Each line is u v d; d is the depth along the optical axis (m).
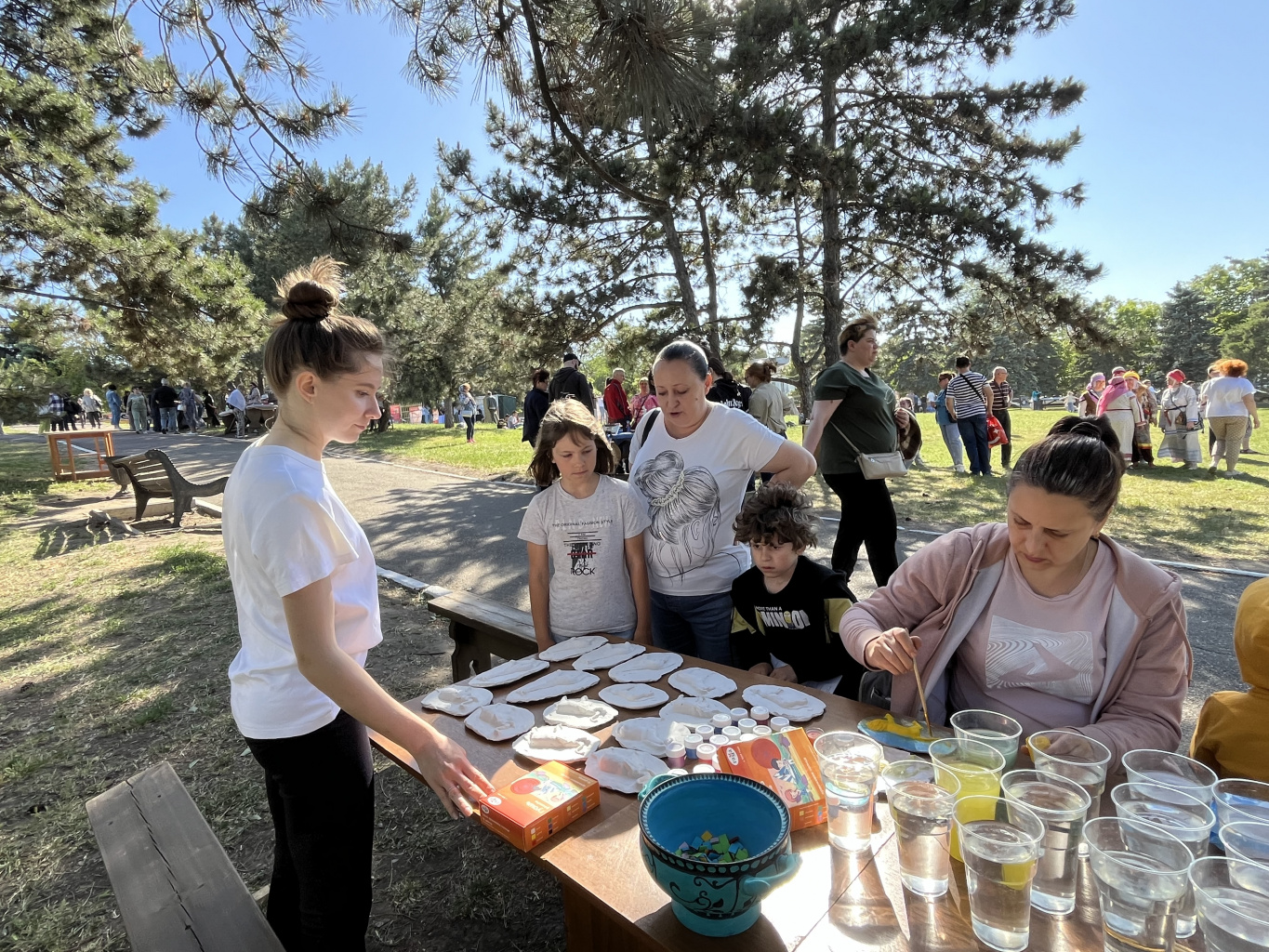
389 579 5.57
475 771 1.31
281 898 1.74
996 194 9.91
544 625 2.53
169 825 1.90
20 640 4.42
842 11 9.05
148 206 8.45
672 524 2.57
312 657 1.28
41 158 7.77
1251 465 9.64
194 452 15.68
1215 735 1.35
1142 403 10.67
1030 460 1.38
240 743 3.10
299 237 13.41
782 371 14.24
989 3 8.34
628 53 2.82
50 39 8.05
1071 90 9.17
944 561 1.69
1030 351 53.59
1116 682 1.50
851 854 1.16
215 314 9.09
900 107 9.78
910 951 0.94
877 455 3.70
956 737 1.26
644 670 1.95
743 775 1.30
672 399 2.52
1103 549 1.54
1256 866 0.85
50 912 2.17
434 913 2.14
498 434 19.31
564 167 11.04
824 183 8.88
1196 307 50.81
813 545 2.21
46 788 2.81
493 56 3.42
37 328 9.95
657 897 1.08
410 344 20.39
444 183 12.45
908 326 12.39
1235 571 4.82
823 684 2.24
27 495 10.21
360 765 1.51
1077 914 1.00
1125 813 1.00
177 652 4.09
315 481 1.37
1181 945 0.94
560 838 1.23
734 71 7.92
